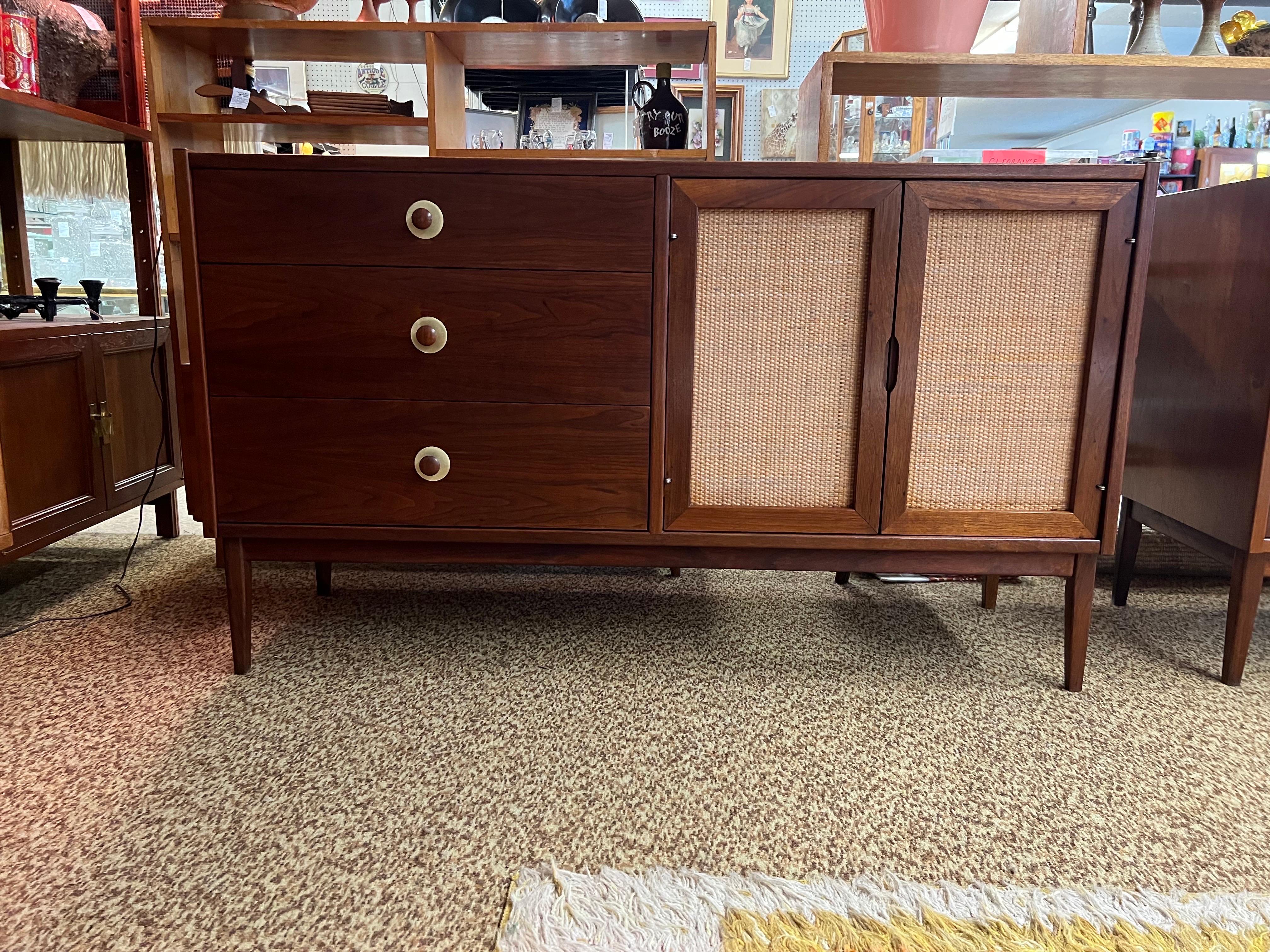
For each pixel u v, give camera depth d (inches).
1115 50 101.2
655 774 41.6
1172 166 99.8
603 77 94.5
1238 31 62.2
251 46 76.2
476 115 93.6
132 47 84.4
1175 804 39.4
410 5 82.4
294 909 31.8
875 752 43.9
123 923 30.9
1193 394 57.0
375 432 49.7
